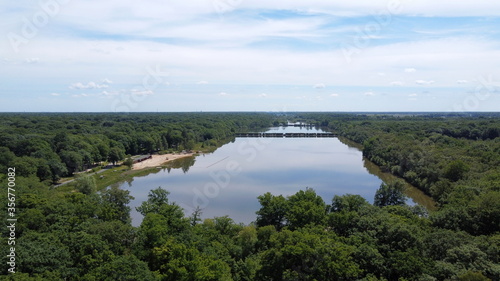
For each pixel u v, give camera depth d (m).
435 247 52.16
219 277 44.97
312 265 47.25
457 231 58.97
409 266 44.72
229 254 61.41
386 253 49.91
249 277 53.44
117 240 53.00
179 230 60.97
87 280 40.16
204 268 44.41
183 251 48.34
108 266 41.47
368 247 48.81
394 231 53.03
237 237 69.56
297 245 47.50
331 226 65.25
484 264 44.06
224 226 73.12
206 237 64.19
